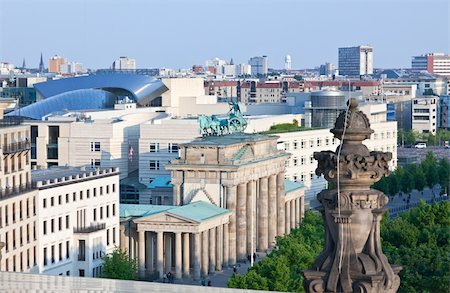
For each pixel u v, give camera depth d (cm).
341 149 4331
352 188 4275
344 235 4244
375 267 4203
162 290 4219
